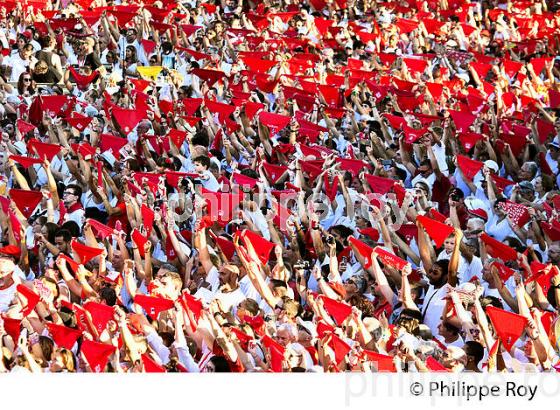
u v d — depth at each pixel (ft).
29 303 113.29
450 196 149.89
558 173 172.65
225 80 210.79
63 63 215.72
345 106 202.59
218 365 106.22
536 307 122.01
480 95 215.92
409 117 188.24
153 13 233.76
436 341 113.39
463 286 119.55
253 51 229.04
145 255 130.93
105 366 104.47
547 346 108.78
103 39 221.46
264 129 180.14
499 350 110.22
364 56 238.48
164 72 214.90
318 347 110.01
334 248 129.90
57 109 181.88
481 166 163.02
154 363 102.47
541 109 198.90
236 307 124.98
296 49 238.48
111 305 122.72
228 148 175.11
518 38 264.11
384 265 129.39
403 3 277.85
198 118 185.06
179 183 151.43
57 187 158.51
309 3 270.67
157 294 118.83
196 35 229.86
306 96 197.16
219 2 264.31
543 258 141.59
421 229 132.16
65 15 226.38
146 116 179.93
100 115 184.75
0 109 188.14
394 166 170.91
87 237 135.33
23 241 134.82
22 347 104.42
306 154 174.40
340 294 126.11
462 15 270.67
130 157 160.45
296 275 131.44
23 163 157.17
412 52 253.44
